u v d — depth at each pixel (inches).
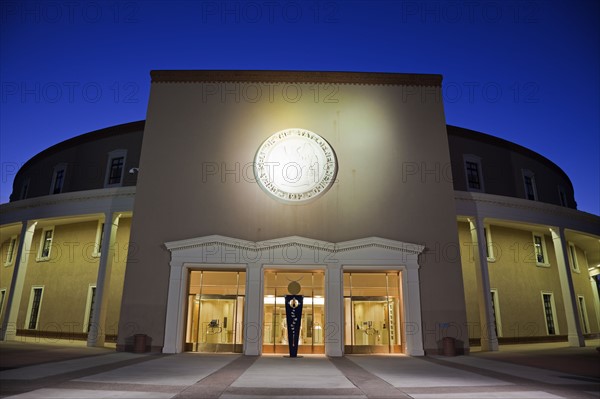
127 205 885.8
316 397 335.9
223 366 556.1
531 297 1083.3
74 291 1009.5
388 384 407.8
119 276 978.7
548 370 531.2
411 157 854.5
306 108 876.0
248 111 871.1
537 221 967.0
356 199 823.1
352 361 649.6
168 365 551.2
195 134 854.5
